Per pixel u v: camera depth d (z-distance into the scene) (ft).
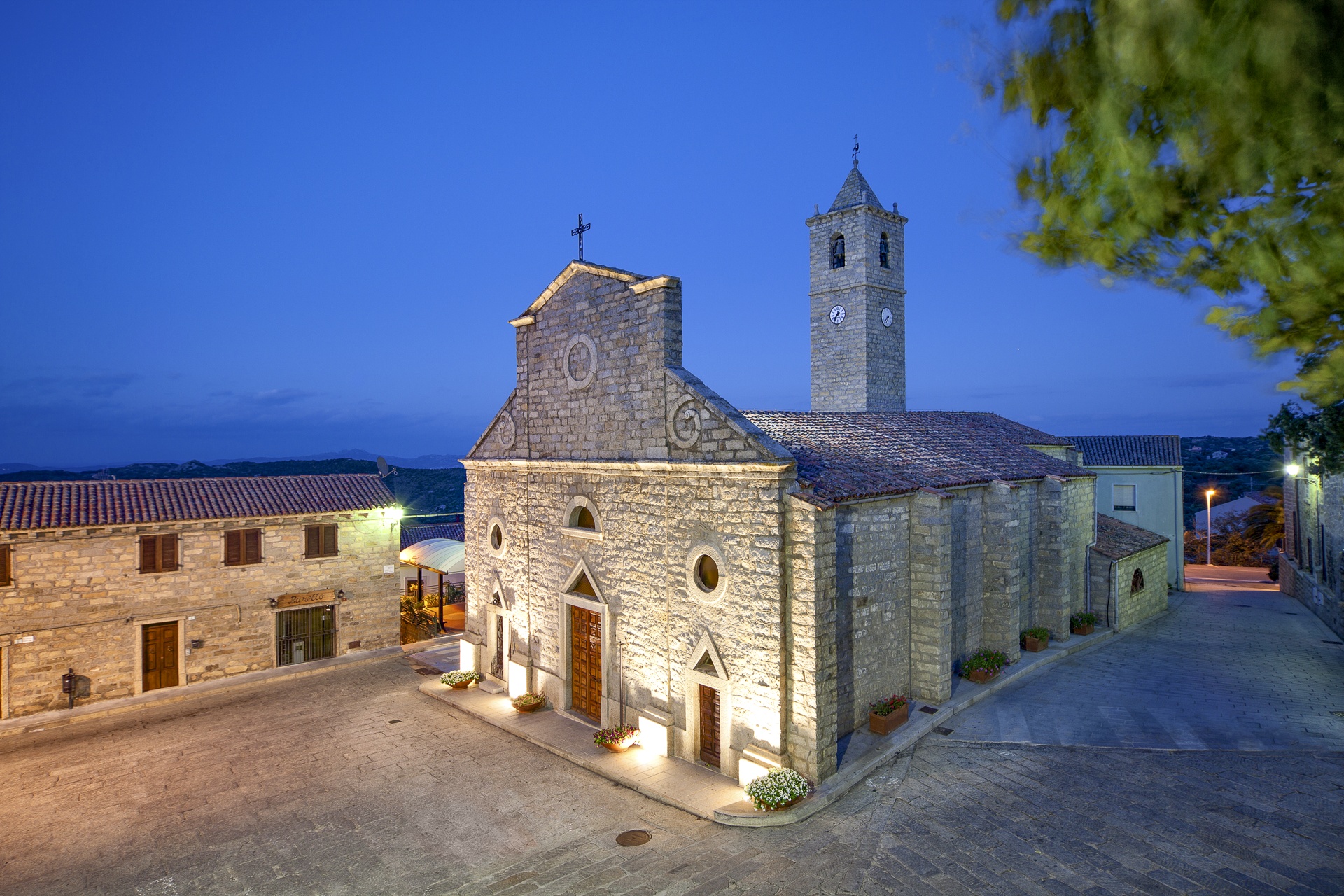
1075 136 17.72
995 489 75.41
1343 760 52.49
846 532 58.54
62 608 76.84
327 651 93.50
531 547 75.36
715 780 54.24
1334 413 42.63
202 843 49.03
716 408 54.49
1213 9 13.69
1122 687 70.18
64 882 44.83
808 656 50.24
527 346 75.77
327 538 93.66
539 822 50.37
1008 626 74.69
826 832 46.16
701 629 56.65
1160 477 128.57
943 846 43.70
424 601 128.26
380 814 52.34
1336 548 92.32
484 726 70.03
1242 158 14.66
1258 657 80.84
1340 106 13.17
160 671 82.48
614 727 64.64
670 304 59.52
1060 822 45.68
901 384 120.78
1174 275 17.56
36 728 72.28
